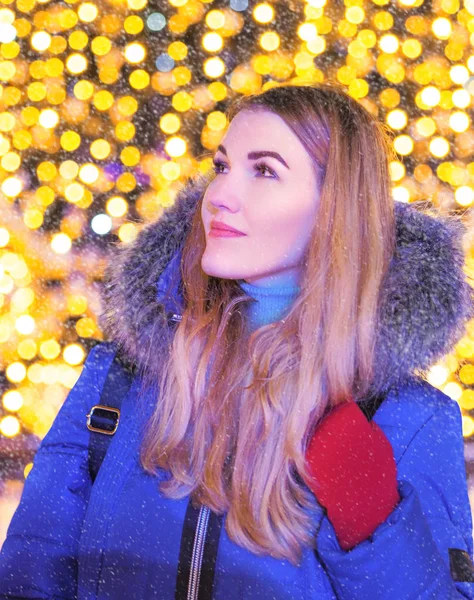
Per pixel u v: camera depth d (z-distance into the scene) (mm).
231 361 1483
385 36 3941
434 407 1507
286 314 1514
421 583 1342
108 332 1551
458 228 1561
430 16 4125
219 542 1398
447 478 1481
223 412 1441
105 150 4266
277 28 4277
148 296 1506
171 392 1453
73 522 1488
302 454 1394
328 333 1434
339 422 1400
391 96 4133
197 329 1473
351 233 1457
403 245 1511
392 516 1361
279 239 1443
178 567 1399
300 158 1442
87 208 4410
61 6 4168
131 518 1430
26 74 4297
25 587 1457
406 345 1441
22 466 3859
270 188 1437
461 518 1482
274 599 1376
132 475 1461
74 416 1529
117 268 1536
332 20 4180
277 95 1476
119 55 4289
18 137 4305
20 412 4070
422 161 4246
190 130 4387
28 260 4332
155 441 1438
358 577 1331
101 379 1542
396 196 3902
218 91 4199
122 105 4223
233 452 1445
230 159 1465
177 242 1564
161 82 4215
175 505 1423
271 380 1423
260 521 1372
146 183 4395
